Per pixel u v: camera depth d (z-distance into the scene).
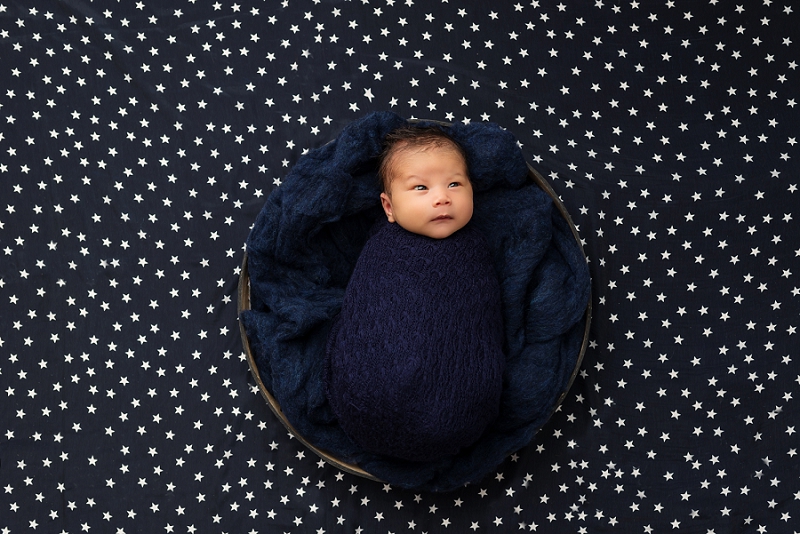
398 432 1.05
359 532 1.24
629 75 1.26
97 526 1.23
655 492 1.24
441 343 1.02
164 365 1.24
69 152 1.25
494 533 1.24
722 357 1.25
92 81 1.26
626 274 1.25
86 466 1.24
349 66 1.26
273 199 1.13
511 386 1.12
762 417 1.25
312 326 1.12
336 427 1.17
